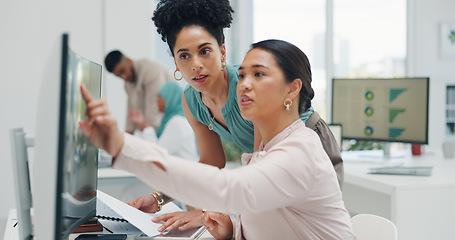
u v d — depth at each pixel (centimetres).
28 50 465
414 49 642
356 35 616
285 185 103
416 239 249
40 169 91
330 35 593
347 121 361
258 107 116
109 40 483
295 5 583
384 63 629
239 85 116
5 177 459
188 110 190
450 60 661
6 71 460
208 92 170
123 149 94
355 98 356
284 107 118
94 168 135
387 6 624
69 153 98
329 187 114
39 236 93
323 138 163
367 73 623
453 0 655
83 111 105
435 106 625
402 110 335
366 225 154
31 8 464
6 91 461
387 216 254
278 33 579
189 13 147
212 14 148
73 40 475
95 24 480
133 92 409
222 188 98
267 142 122
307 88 120
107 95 477
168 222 152
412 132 332
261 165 103
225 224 143
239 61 562
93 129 92
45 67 90
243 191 99
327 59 596
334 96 366
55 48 87
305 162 106
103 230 158
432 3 648
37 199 93
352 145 514
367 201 274
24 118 465
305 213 116
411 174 273
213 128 184
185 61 151
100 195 155
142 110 407
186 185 96
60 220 92
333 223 118
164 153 97
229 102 169
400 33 636
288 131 119
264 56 115
